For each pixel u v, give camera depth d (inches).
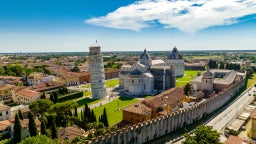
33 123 3272.6
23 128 3430.1
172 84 7613.2
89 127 3629.4
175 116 3875.5
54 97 5221.5
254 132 3358.8
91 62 6402.6
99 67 6432.1
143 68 7716.5
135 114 3927.2
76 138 3024.1
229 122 4247.0
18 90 6245.1
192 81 6958.7
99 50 6402.6
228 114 4771.2
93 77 6446.9
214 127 3998.5
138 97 6560.0
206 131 2397.9
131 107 4148.6
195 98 5664.4
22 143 2423.7
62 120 4146.2
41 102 4557.1
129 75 6953.7
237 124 4124.0
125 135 3056.1
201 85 6766.7
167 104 4559.5
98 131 3277.6
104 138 2807.6
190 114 4222.4
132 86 6919.3
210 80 6530.5
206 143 2276.1
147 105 4343.0
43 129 3371.1
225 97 5748.0
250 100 5940.0
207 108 4773.6
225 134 3585.1
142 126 3282.5
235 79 7741.1
